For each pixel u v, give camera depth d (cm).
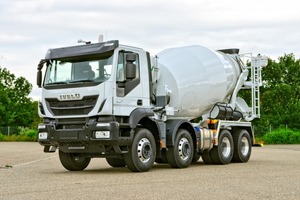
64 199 742
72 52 1230
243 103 1830
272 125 5000
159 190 842
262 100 6294
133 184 943
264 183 950
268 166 1430
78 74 1210
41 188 884
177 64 1494
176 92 1438
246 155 1683
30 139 5116
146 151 1246
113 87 1172
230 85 1730
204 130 1520
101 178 1072
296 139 4091
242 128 1734
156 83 1400
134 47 1254
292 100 5475
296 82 6894
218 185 916
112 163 1486
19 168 1402
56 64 1253
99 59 1200
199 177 1086
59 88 1220
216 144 1543
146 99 1273
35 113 8475
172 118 1417
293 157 1916
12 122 8131
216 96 1633
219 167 1431
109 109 1156
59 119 1223
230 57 1784
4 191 844
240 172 1222
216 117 1623
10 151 2581
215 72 1623
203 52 1633
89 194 795
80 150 1219
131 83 1225
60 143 1221
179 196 766
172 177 1089
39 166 1487
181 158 1387
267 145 3688
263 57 1841
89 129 1168
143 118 1271
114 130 1151
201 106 1566
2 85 8288
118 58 1197
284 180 1007
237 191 825
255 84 1844
